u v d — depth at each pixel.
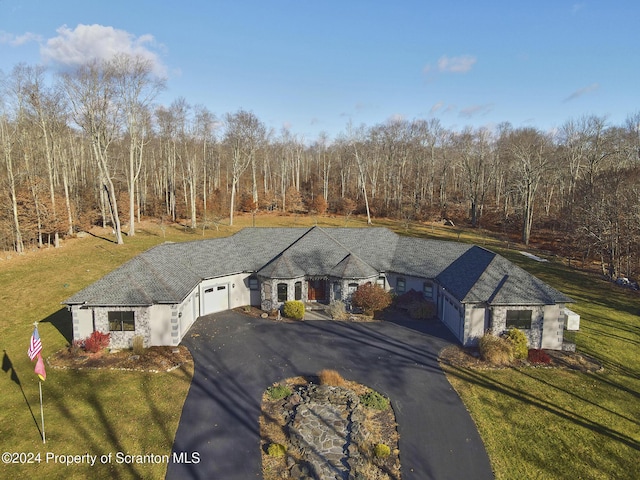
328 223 70.50
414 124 91.94
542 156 66.81
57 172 59.75
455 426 18.14
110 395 19.91
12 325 28.58
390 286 34.78
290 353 25.05
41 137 53.50
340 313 31.06
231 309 33.12
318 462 15.59
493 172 81.88
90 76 47.28
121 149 72.19
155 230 58.84
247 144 72.62
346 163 93.19
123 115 53.31
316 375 22.38
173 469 15.20
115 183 71.25
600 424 18.64
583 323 30.78
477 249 32.84
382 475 15.11
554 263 48.88
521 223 71.62
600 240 43.06
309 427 17.67
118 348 24.94
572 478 15.36
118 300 24.52
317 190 94.38
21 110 50.53
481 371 23.09
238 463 15.59
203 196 74.75
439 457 16.20
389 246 37.50
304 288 33.81
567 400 20.47
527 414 19.19
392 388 21.16
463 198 86.81
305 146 136.62
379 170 95.25
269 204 84.31
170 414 18.53
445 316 30.16
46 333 27.33
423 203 82.25
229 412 18.83
